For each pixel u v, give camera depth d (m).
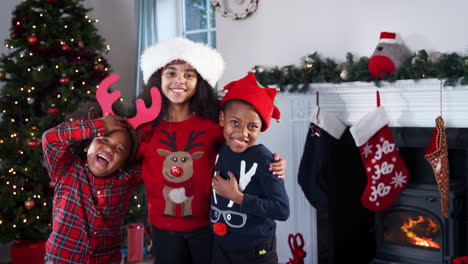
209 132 1.95
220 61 2.03
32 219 3.19
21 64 3.29
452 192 2.65
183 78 1.89
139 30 4.51
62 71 3.27
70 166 1.89
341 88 2.86
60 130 1.76
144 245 3.57
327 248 2.97
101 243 1.92
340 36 2.99
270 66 3.28
